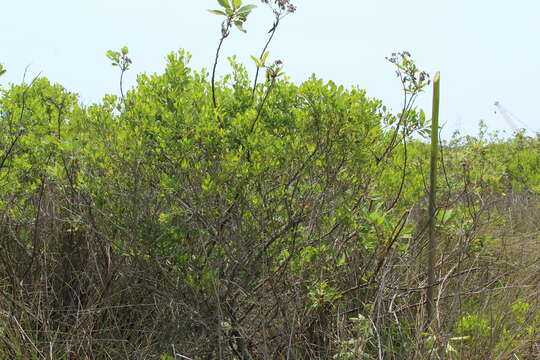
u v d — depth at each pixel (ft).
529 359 8.68
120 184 8.85
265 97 8.63
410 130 9.50
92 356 8.51
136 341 9.09
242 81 9.62
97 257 10.35
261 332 8.82
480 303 9.84
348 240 9.59
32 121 10.32
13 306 9.25
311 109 8.59
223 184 8.38
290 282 8.73
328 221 9.40
